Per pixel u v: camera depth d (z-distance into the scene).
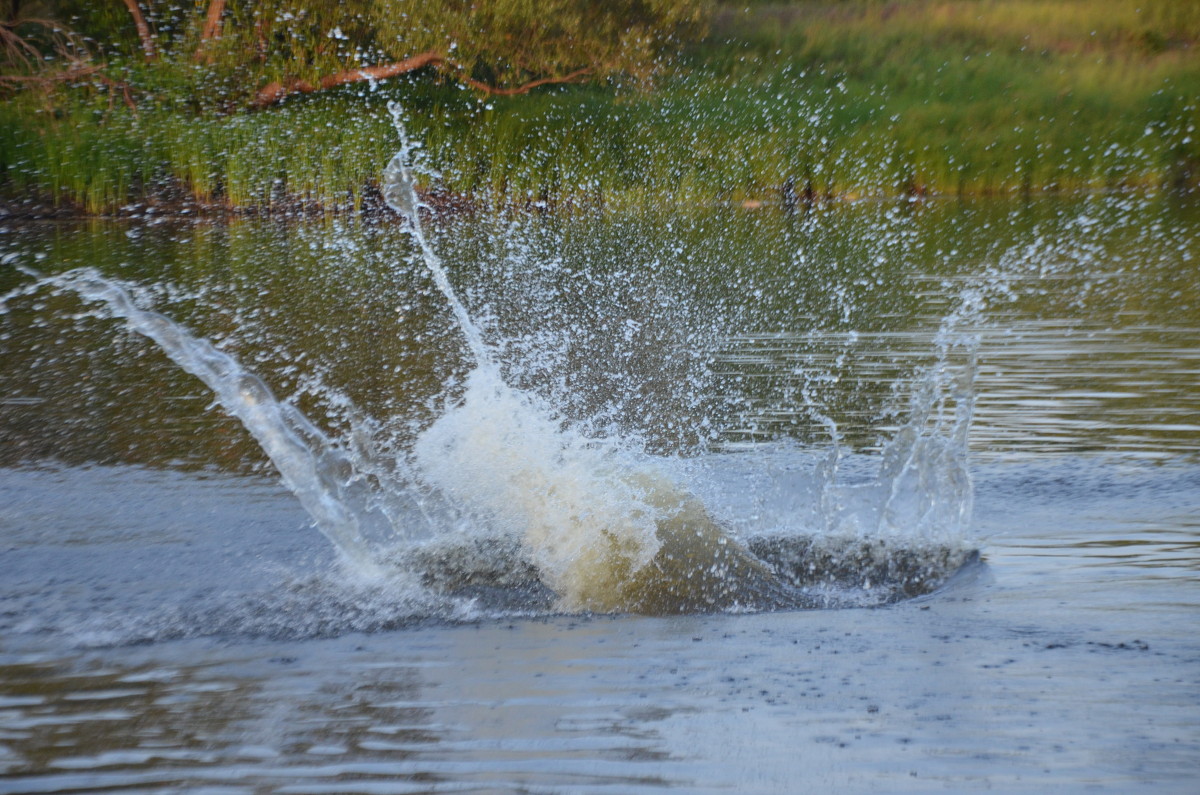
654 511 19.05
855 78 125.31
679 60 122.12
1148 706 13.74
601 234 76.06
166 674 15.20
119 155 86.50
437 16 100.56
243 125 88.94
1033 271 59.78
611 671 15.18
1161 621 16.34
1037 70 124.69
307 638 16.52
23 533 21.28
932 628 16.47
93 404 32.97
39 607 17.64
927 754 12.74
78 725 13.77
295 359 39.22
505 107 105.94
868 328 44.19
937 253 66.75
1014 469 24.86
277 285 56.03
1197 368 35.06
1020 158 104.12
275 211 86.19
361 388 34.91
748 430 29.27
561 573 18.52
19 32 104.50
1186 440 26.88
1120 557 19.14
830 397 33.03
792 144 102.31
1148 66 125.75
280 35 103.31
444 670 15.25
